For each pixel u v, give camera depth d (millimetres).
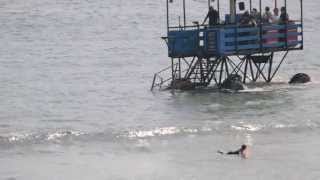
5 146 123500
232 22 165625
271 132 130625
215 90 167500
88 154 119000
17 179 107375
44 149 121875
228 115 143375
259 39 164250
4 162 114938
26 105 162750
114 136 129375
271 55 175625
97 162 114688
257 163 113312
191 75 181750
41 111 155375
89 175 108750
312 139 126062
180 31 163250
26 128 137625
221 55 159875
